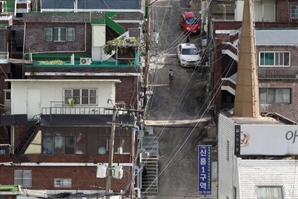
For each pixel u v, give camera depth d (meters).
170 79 104.00
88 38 94.94
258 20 105.38
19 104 83.12
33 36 95.12
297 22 102.88
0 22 95.25
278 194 70.38
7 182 79.75
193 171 87.50
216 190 84.56
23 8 105.44
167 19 123.62
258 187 70.50
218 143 80.31
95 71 88.06
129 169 79.25
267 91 91.62
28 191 69.56
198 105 100.00
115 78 88.19
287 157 72.94
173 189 85.06
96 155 79.81
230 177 73.81
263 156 72.69
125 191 74.50
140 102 93.50
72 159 79.81
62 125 79.81
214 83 96.69
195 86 104.81
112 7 99.44
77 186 79.69
